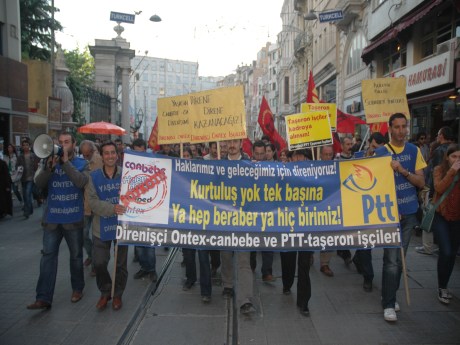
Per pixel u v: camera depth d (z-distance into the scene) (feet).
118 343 12.94
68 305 15.90
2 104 48.75
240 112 16.67
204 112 16.98
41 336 13.34
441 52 37.52
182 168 15.26
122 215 14.76
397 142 15.06
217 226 14.97
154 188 15.06
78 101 78.64
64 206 15.44
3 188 32.83
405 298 16.55
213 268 19.85
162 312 15.47
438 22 40.57
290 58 154.81
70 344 12.85
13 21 52.42
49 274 15.47
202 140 17.02
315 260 22.47
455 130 36.29
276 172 15.15
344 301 16.48
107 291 15.70
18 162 33.99
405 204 14.99
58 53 65.46
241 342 13.10
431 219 15.38
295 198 15.07
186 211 15.06
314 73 101.09
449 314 15.01
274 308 15.84
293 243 14.79
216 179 15.24
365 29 60.13
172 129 17.31
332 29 82.17
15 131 51.72
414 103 44.14
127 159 14.94
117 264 15.66
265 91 234.17
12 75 50.93
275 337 13.44
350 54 69.62
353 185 14.94
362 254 17.57
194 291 17.76
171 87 332.80
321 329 13.99
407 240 15.12
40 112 64.23
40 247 24.67
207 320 14.80
